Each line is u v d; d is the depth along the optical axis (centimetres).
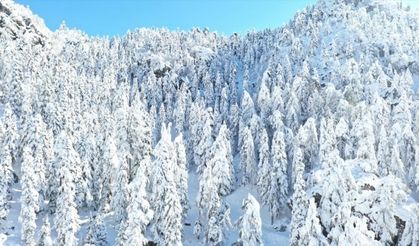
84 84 11575
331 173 4578
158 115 11750
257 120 8638
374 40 14050
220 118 9900
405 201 4934
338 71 11494
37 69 11200
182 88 13225
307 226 3962
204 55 17762
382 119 7612
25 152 5709
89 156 6825
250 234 5066
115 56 16512
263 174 7031
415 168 6575
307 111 9388
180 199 6138
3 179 5988
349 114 8300
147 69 15838
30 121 7144
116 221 5984
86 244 4862
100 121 9494
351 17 16762
